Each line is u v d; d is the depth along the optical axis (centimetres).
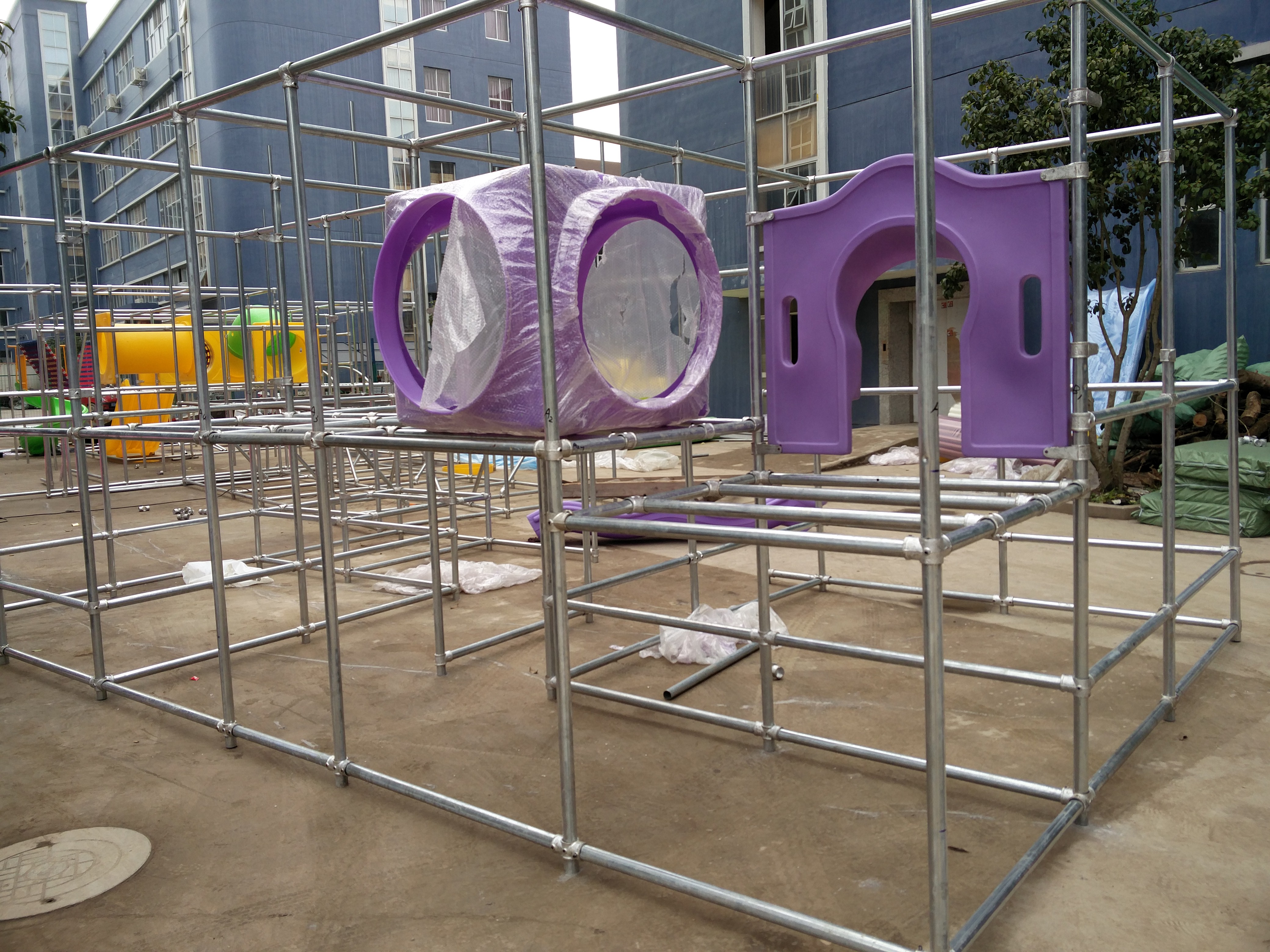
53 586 559
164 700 344
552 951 197
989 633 407
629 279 310
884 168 262
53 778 291
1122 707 320
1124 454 699
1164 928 197
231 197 2041
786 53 292
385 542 662
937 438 166
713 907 212
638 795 268
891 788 268
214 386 979
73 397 359
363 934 205
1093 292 812
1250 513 580
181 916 214
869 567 555
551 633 346
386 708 344
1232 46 653
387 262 280
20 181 3416
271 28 2089
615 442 245
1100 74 651
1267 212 812
